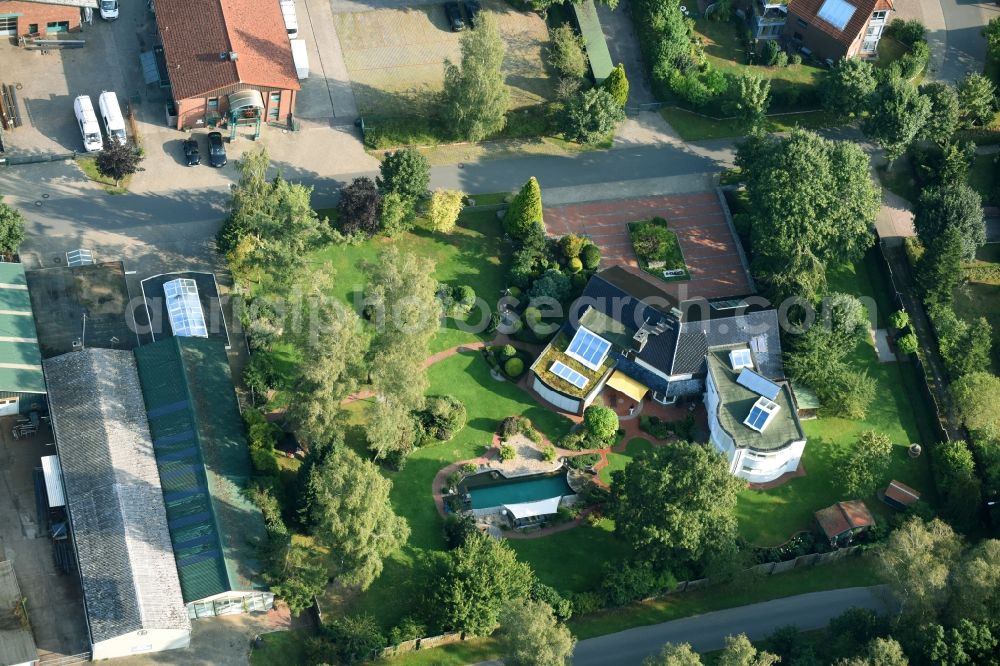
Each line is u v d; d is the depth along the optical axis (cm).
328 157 18862
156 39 19250
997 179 19788
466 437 17062
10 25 18725
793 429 17050
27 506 15625
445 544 16275
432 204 18012
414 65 19800
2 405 15950
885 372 18338
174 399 16100
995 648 15262
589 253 18350
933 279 18462
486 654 15600
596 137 19212
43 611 15038
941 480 17400
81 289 16938
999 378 18162
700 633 16125
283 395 16912
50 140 18262
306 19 19975
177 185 18275
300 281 16688
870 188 18238
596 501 16750
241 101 18288
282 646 15325
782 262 18050
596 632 15975
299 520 15788
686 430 17450
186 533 15262
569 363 17462
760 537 16850
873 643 15000
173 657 15025
